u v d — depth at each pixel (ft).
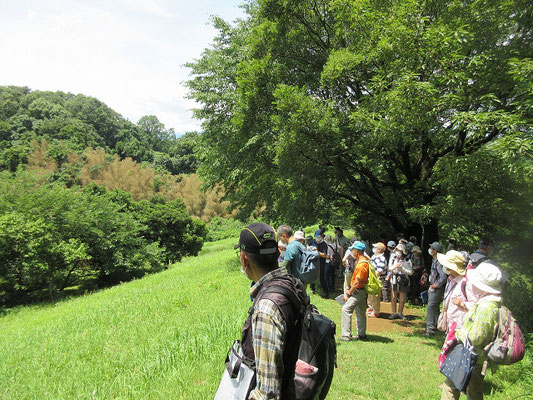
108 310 31.53
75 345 21.25
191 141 60.85
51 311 49.44
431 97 22.54
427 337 21.43
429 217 29.76
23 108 395.75
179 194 258.98
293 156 33.09
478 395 10.64
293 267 17.54
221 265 58.13
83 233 80.79
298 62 42.04
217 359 15.99
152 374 14.97
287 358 5.10
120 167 282.97
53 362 18.47
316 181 35.45
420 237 43.80
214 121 48.06
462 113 20.93
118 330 23.43
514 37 26.11
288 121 31.50
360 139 32.12
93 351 19.52
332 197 39.91
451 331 12.19
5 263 68.28
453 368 9.89
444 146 35.01
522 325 19.71
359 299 20.43
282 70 39.81
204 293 33.32
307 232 101.96
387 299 32.19
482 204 25.79
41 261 70.49
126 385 13.91
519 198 25.85
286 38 40.42
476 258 15.24
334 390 14.19
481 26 24.79
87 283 90.22
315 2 38.70
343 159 36.01
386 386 14.53
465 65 23.72
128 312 29.14
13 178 88.69
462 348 9.95
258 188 51.72
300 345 5.37
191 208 236.84
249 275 6.15
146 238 109.09
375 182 40.27
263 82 39.50
